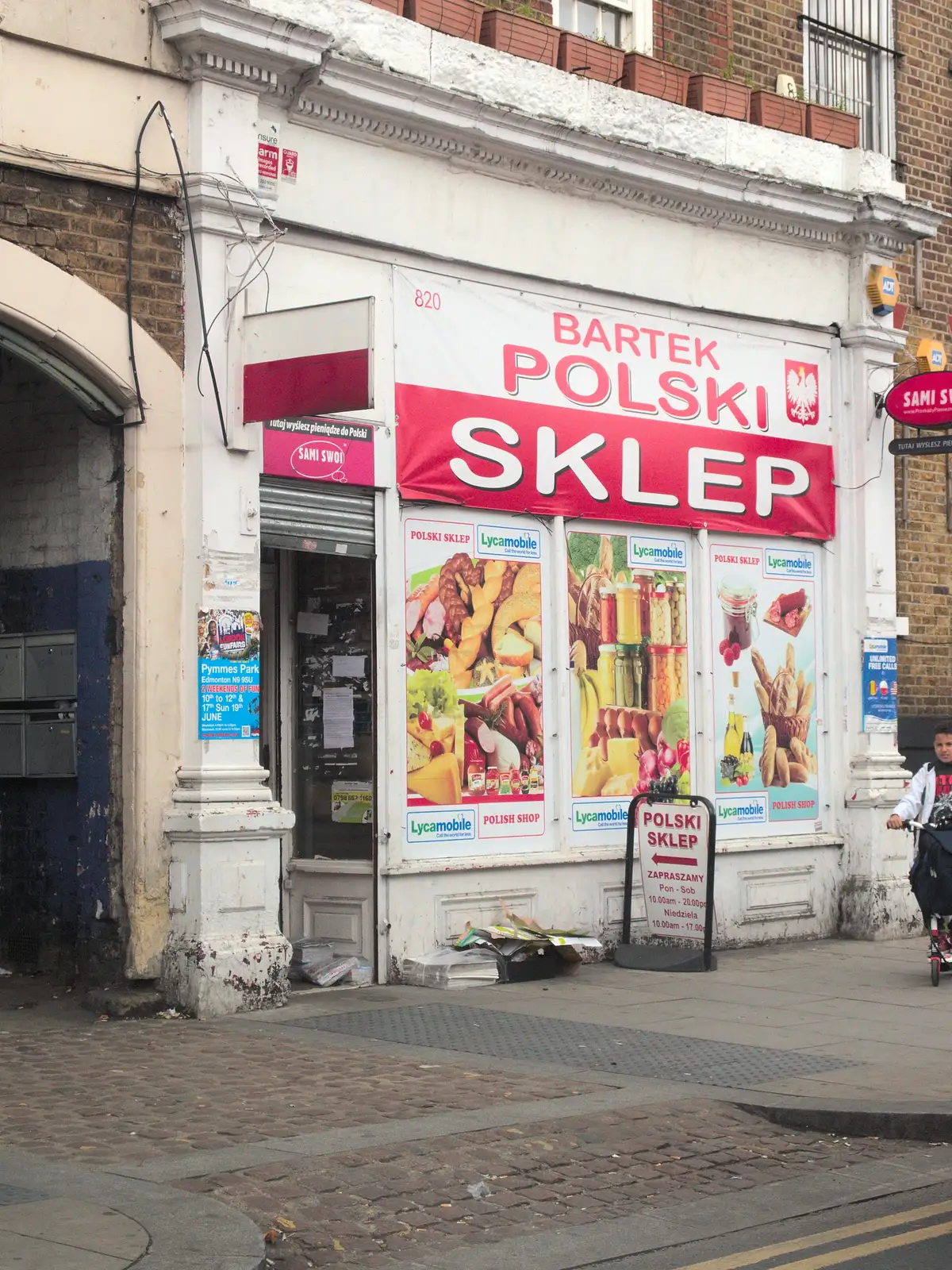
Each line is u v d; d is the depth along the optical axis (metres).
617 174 12.73
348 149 11.20
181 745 10.17
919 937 14.47
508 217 12.23
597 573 12.80
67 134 9.73
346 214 11.17
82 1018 9.70
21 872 10.85
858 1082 8.25
